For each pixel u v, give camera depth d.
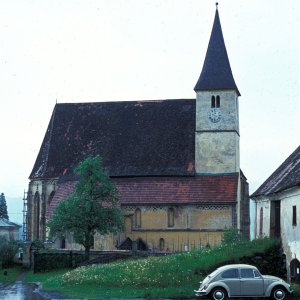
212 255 59.00
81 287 54.19
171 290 48.72
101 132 110.12
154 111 109.69
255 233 74.31
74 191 93.00
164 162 102.75
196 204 96.75
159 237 97.50
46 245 98.88
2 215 170.38
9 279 75.06
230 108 100.56
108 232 85.25
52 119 114.06
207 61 102.50
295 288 47.47
